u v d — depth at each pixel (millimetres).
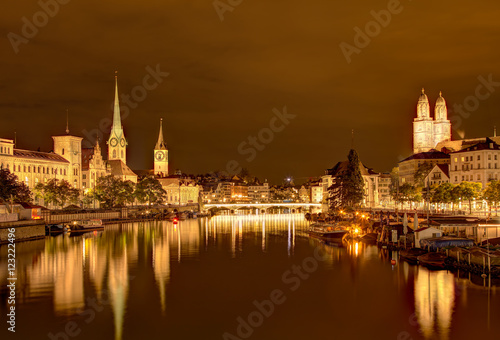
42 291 74312
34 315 63000
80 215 193000
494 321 59688
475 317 61125
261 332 57594
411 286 75375
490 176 191375
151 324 60031
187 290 75438
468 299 68062
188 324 60062
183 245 128375
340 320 61188
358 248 119375
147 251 116125
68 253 111625
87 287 76938
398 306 66000
